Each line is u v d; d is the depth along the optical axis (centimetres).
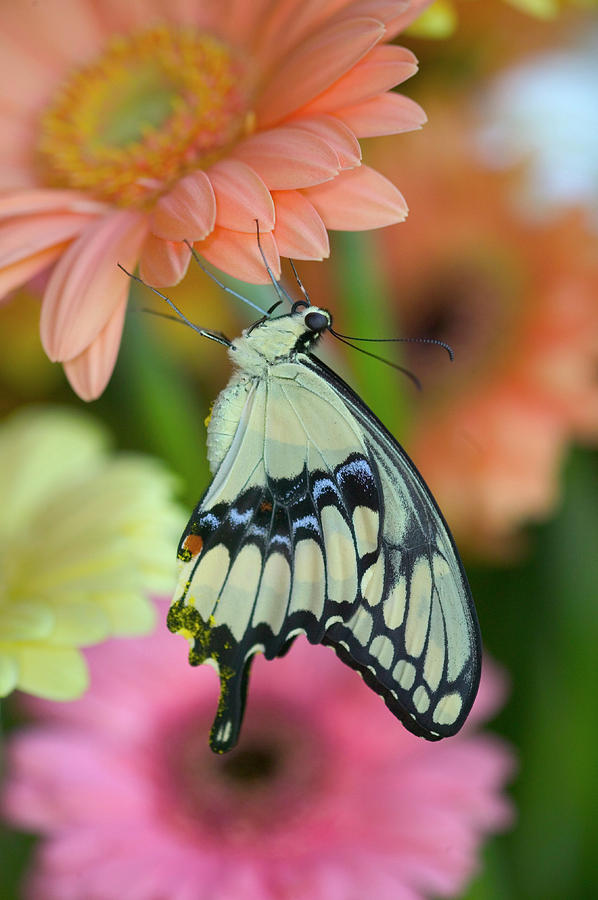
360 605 58
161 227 58
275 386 59
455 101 73
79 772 65
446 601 58
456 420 71
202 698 68
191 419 66
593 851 67
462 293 72
